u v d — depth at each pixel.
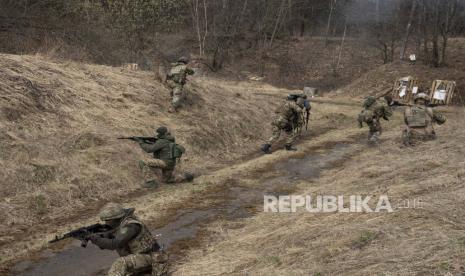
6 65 11.48
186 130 12.80
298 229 6.06
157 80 15.42
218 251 6.14
